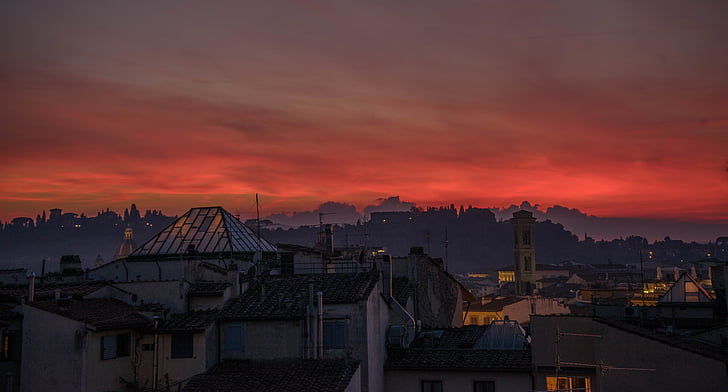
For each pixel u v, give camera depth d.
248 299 41.53
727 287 41.84
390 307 43.97
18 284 50.00
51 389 36.81
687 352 32.16
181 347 38.81
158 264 58.94
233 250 60.06
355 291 39.53
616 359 34.50
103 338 37.81
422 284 51.09
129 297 42.28
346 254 62.78
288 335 38.59
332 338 38.47
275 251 64.69
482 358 39.41
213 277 44.41
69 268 59.03
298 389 34.53
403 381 40.03
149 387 38.53
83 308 39.31
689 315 43.03
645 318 40.91
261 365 38.22
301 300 39.62
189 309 41.66
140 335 39.50
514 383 37.81
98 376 37.22
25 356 37.69
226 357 39.38
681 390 32.06
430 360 40.12
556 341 36.41
